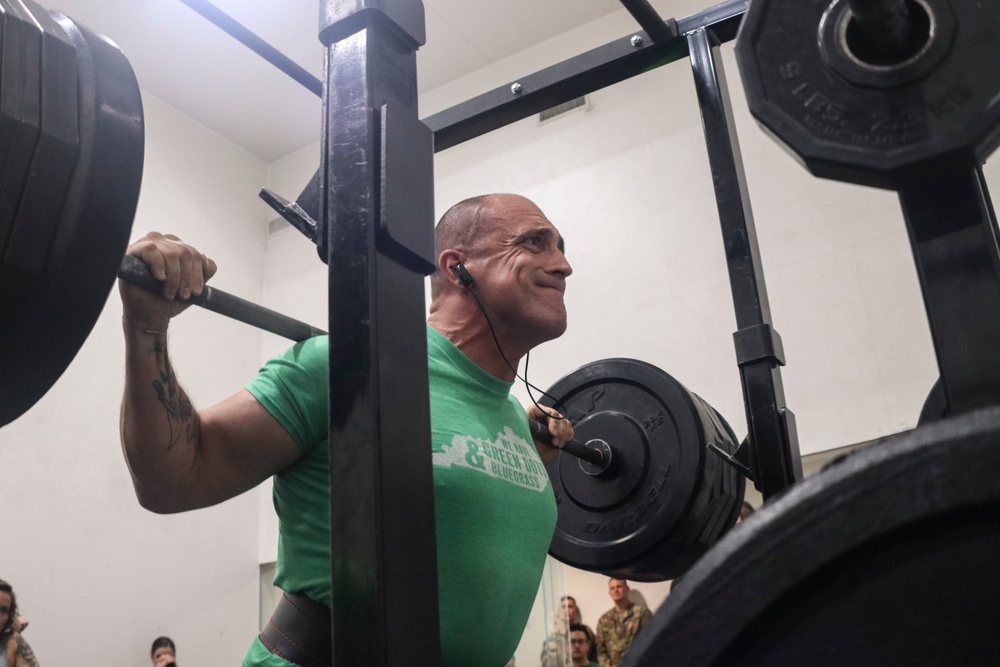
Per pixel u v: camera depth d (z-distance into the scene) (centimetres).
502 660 135
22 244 98
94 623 548
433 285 162
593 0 598
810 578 42
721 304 521
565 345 559
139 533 588
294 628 123
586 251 573
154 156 658
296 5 586
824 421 473
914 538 41
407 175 86
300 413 126
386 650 69
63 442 559
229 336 679
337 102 89
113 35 609
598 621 555
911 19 58
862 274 486
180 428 117
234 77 656
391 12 91
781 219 515
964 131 55
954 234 57
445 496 126
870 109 58
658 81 586
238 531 654
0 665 482
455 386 142
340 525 74
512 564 131
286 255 718
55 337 106
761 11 62
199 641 603
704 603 44
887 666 41
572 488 209
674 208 554
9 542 519
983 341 55
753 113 60
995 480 39
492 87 639
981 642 40
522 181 612
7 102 96
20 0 105
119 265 106
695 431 199
